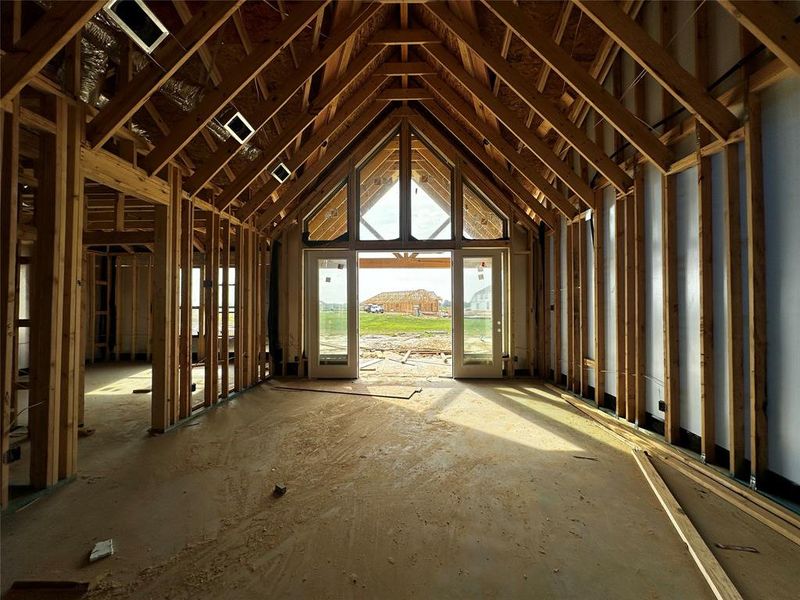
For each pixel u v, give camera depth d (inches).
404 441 123.7
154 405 132.6
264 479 96.7
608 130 154.3
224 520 78.3
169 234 135.7
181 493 89.4
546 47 117.6
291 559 66.5
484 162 215.2
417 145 241.9
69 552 67.9
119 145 115.8
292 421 145.3
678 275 116.0
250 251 207.0
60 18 76.9
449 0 141.1
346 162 232.2
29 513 80.3
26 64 76.4
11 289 80.1
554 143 191.2
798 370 79.3
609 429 135.0
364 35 162.7
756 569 63.9
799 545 69.8
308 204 235.8
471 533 73.8
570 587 60.1
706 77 100.6
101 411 160.6
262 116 139.6
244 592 59.2
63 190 92.4
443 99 198.1
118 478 97.1
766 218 86.2
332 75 170.2
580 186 162.1
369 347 377.7
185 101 126.1
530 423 142.6
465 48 160.6
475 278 233.6
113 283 312.2
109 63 114.7
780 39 71.2
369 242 234.1
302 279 236.5
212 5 100.8
